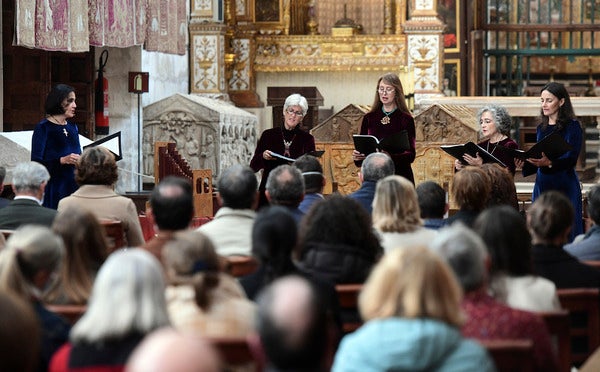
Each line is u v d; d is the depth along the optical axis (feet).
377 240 23.36
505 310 17.84
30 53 62.03
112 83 72.23
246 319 17.76
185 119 72.95
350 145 55.88
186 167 58.95
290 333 12.24
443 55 80.43
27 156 50.31
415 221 26.04
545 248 23.54
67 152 40.34
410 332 14.57
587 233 27.91
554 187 40.52
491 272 20.95
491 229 20.95
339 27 86.69
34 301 18.51
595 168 77.15
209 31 82.89
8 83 62.13
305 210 31.60
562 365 19.75
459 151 39.09
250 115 80.38
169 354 10.13
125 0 63.46
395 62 85.66
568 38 93.71
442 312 14.73
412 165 57.52
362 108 58.70
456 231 18.16
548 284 21.07
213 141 72.84
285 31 86.69
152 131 73.36
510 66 89.45
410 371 14.48
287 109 41.01
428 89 80.07
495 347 16.67
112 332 15.31
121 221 31.55
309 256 23.03
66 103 40.24
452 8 86.69
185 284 18.03
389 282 14.88
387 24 88.02
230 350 16.89
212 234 26.53
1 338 13.07
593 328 21.98
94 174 31.86
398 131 40.93
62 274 20.48
